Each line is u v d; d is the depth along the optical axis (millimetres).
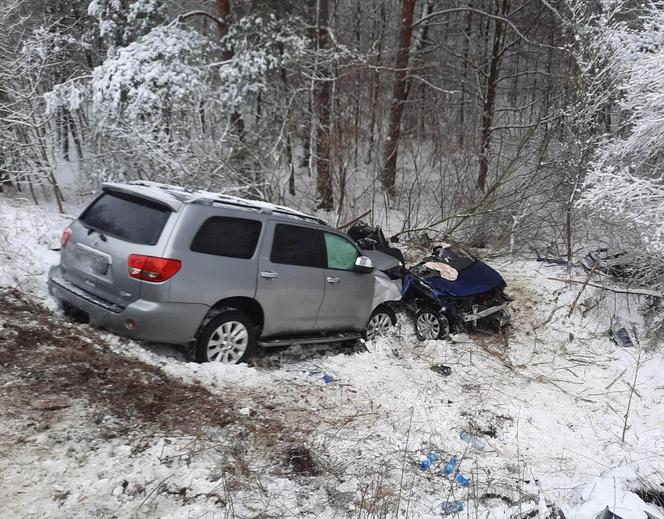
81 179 12219
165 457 3846
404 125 19141
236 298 5828
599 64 10352
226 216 5668
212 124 11914
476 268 8781
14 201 11039
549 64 18828
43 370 4602
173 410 4504
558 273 10539
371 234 10336
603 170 9430
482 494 4324
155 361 5363
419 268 8562
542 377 7254
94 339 5359
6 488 3234
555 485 4629
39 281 6699
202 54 13414
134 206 5574
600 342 8492
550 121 12594
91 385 4551
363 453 4629
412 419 5500
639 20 11344
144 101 10719
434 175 15383
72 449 3717
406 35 16766
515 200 12000
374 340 7465
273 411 5051
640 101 8500
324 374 6254
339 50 15273
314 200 14508
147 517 3232
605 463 5199
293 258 6324
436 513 3949
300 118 13375
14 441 3664
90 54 16531
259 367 6195
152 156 10055
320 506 3715
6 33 11992
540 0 17344
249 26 13250
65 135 13719
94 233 5574
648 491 4379
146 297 5156
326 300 6734
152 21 14031
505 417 5926
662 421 6246
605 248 10461
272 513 3490
